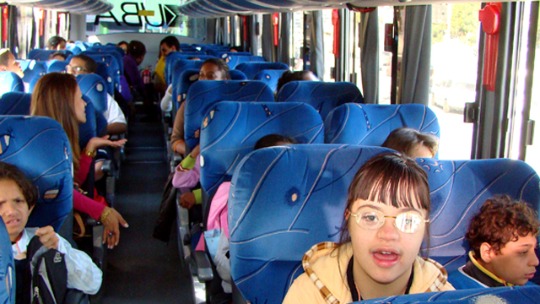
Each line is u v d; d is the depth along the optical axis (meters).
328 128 3.02
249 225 1.71
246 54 8.53
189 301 3.37
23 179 1.98
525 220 1.65
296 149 1.75
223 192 2.58
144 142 7.61
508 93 2.75
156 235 3.64
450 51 3.28
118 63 7.77
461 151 3.15
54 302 1.91
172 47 9.20
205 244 2.57
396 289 1.30
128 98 7.78
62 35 13.46
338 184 1.73
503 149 2.80
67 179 2.24
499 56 2.74
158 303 3.35
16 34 7.73
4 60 5.24
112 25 15.57
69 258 2.01
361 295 1.31
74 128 3.10
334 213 1.73
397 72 3.83
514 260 1.68
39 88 3.07
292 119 2.84
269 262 1.73
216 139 2.76
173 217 3.58
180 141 4.25
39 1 5.19
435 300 0.74
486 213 1.71
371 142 3.01
